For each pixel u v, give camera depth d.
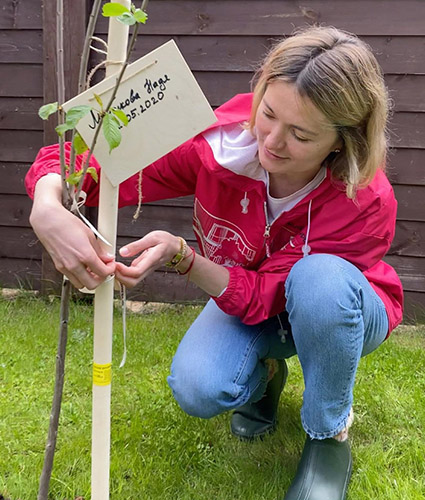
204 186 1.42
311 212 1.35
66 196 0.96
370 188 1.32
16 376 1.94
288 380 1.99
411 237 2.68
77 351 2.17
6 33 2.72
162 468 1.46
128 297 2.83
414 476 1.48
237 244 1.46
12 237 2.89
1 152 2.82
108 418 1.05
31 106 2.77
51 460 1.05
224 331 1.44
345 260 1.33
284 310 1.48
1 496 1.25
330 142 1.18
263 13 2.58
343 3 2.53
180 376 1.38
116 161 0.94
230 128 1.36
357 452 1.56
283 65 1.12
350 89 1.10
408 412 1.78
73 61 2.64
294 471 1.49
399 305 1.54
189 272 1.28
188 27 2.63
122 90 0.91
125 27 0.90
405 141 2.61
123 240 2.83
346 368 1.25
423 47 2.52
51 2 2.61
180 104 0.93
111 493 1.35
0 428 1.61
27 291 2.90
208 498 1.37
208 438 1.61
